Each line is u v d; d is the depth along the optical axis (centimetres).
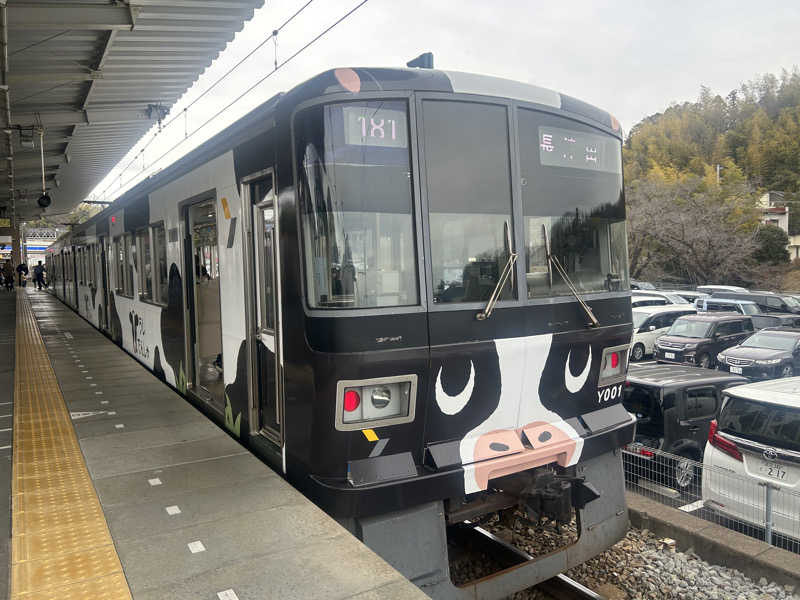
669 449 760
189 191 596
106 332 1286
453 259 377
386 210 357
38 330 1414
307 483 376
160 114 1612
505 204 397
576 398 439
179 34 1095
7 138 1653
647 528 582
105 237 1221
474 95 385
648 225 4075
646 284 3225
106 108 1536
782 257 4738
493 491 431
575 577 512
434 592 374
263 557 318
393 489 354
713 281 4203
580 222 436
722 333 1645
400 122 363
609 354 459
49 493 409
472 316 379
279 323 403
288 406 389
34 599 281
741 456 600
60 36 1041
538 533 563
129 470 450
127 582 296
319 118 348
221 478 427
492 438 397
